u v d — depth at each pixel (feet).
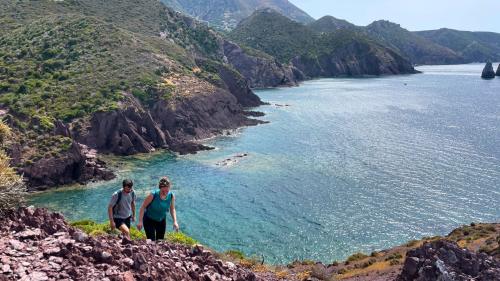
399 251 132.87
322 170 237.04
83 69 365.81
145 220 47.57
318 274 97.30
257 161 257.55
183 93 359.87
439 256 82.38
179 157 272.31
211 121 357.00
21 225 36.35
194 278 37.93
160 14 627.46
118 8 590.14
